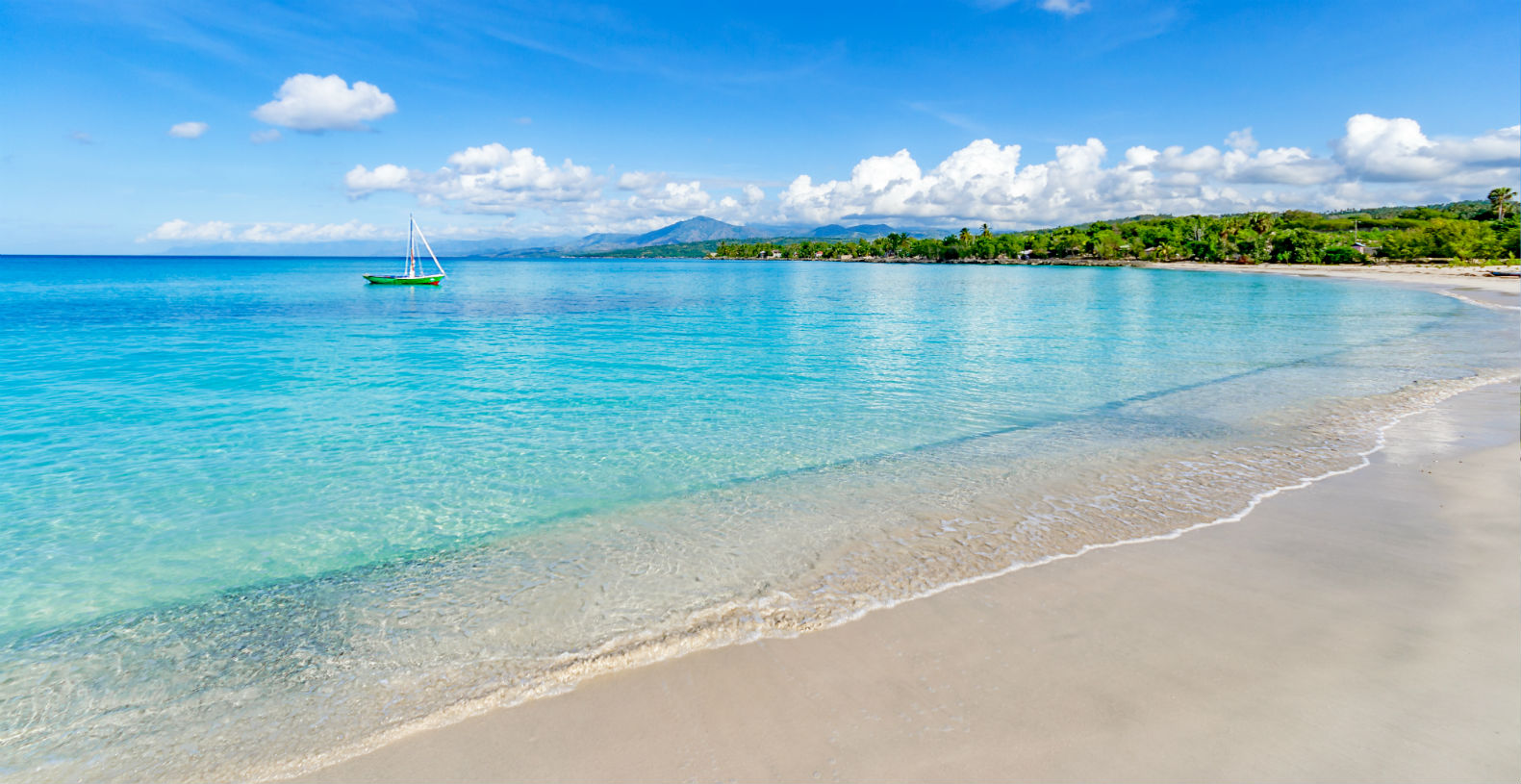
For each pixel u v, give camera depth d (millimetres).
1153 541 7754
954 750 4367
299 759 4594
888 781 4125
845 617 6176
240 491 10531
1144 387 18125
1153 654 5406
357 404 16734
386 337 32469
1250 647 5465
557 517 9203
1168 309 46906
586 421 14828
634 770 4312
